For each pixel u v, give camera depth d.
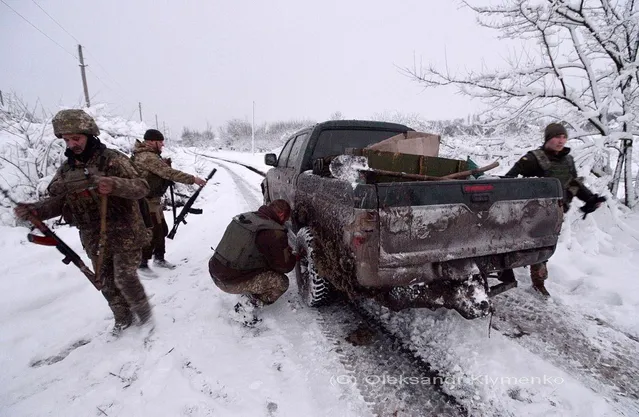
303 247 3.31
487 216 2.46
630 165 5.13
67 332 3.01
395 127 4.22
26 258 4.43
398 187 2.23
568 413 1.97
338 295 3.29
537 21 4.56
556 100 5.27
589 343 2.62
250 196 9.77
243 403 2.10
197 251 5.11
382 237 2.22
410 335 2.77
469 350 2.54
